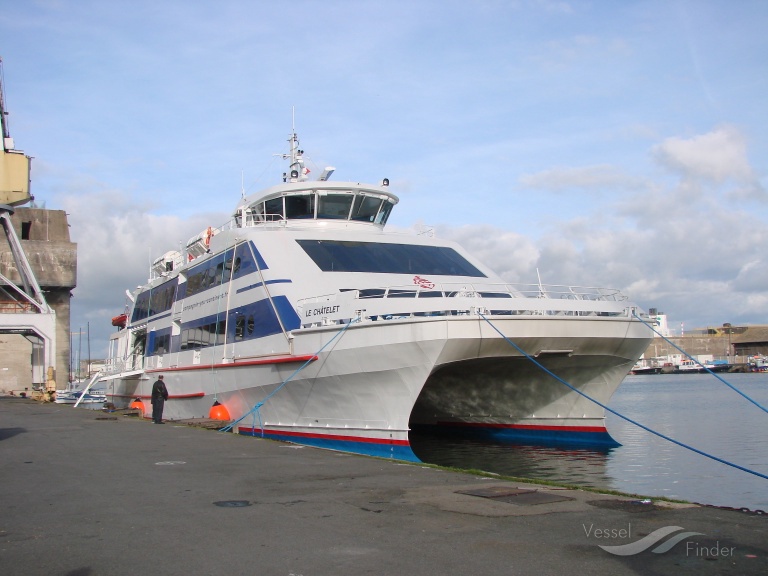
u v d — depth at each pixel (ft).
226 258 68.44
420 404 70.54
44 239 205.67
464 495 27.14
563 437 60.49
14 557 19.04
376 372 49.19
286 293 58.03
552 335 49.88
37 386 138.21
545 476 49.65
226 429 62.95
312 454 40.68
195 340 73.77
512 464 53.83
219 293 68.74
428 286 59.26
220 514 24.09
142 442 47.47
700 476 51.01
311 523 22.58
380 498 26.68
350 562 18.30
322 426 54.70
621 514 23.47
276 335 57.62
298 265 59.72
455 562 18.20
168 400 78.28
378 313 49.55
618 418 108.99
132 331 99.86
